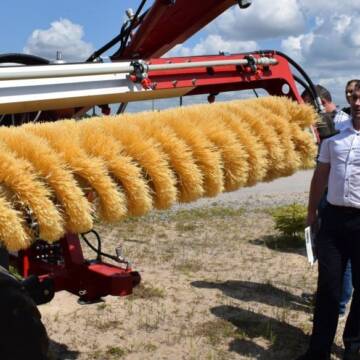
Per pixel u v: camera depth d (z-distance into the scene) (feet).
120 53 14.38
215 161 8.36
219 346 14.48
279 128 9.78
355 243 12.30
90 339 14.70
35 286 9.45
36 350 7.16
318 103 13.97
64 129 7.74
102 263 12.77
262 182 10.05
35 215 6.56
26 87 9.27
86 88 10.05
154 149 7.89
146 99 11.95
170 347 14.38
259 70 13.41
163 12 12.92
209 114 9.11
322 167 12.92
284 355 14.03
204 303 17.40
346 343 13.17
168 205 7.95
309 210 13.55
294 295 18.26
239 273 20.65
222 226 29.27
